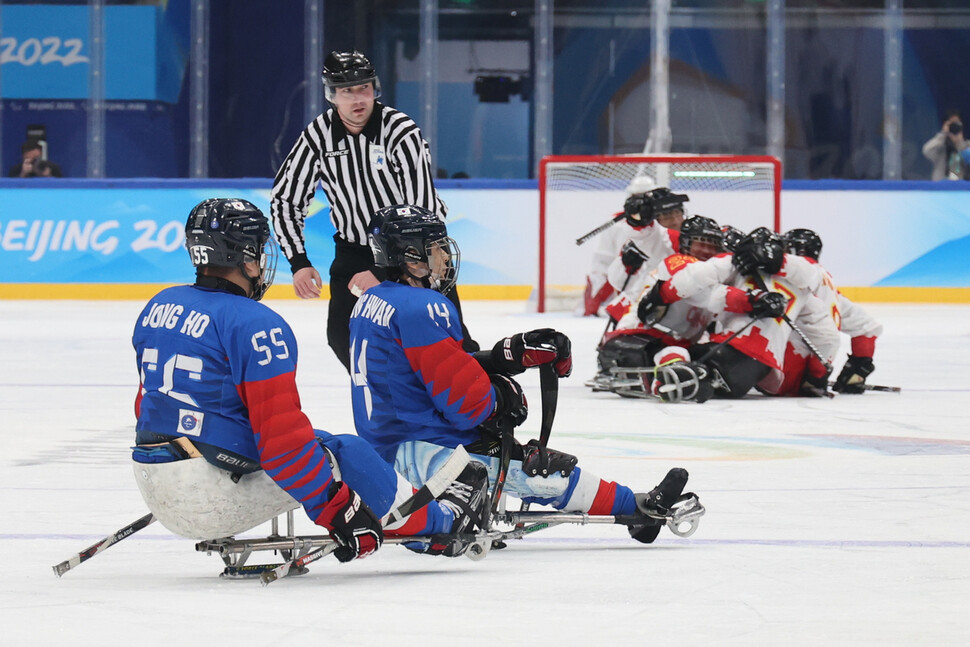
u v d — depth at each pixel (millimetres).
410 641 7695
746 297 21812
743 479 14312
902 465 15328
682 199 27203
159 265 47719
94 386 24203
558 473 10531
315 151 15195
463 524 9891
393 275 10500
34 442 17344
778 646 7617
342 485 9000
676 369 21703
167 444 8828
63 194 47969
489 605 8641
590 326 37531
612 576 9602
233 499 8953
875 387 23719
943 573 9656
